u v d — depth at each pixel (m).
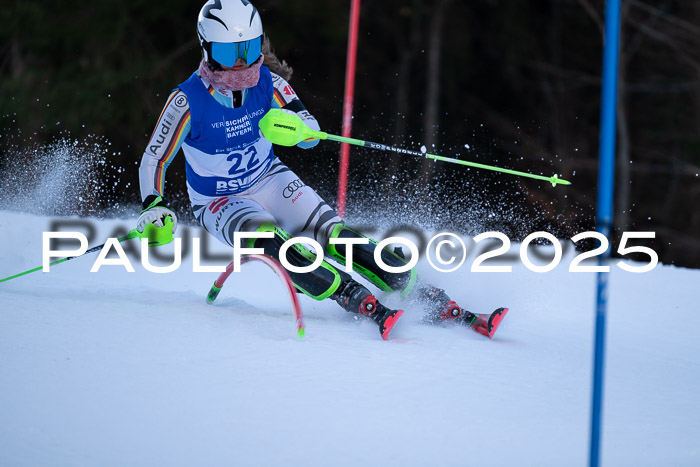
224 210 8.52
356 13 13.10
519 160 36.19
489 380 6.79
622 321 10.23
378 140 35.31
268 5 33.31
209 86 8.19
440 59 35.78
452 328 8.43
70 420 5.45
